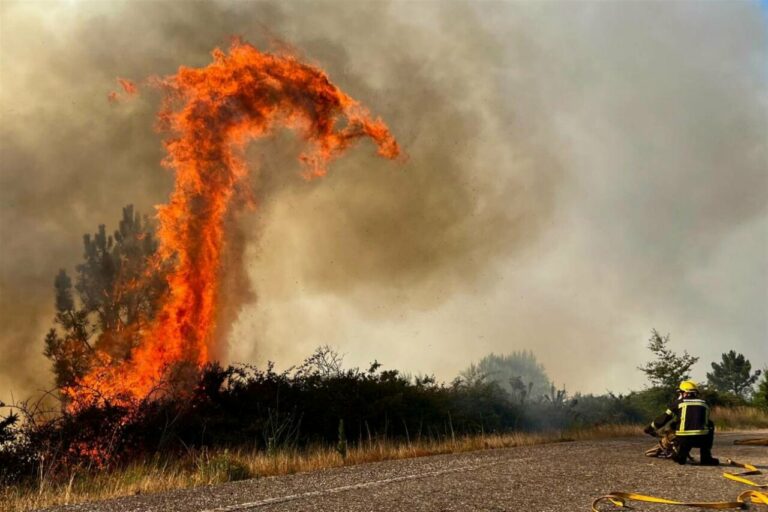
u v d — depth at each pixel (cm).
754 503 709
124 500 744
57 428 1104
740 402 2720
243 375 1447
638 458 1073
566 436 1574
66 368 1520
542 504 681
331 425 1413
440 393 1672
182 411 1231
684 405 1017
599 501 698
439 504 679
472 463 1016
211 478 902
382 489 770
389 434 1465
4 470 969
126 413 1182
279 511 652
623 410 2117
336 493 748
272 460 1054
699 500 721
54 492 845
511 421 1753
